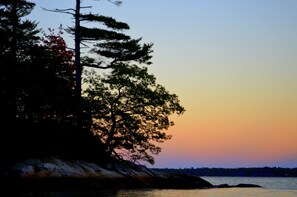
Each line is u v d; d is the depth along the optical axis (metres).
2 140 29.64
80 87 35.41
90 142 33.97
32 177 26.00
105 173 29.97
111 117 35.06
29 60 33.53
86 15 36.03
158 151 35.91
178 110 35.94
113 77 34.78
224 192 32.09
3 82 30.48
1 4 38.19
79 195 23.67
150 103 35.31
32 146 30.78
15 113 30.80
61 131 32.38
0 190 25.47
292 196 28.81
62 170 27.28
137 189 31.36
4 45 34.66
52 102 31.25
